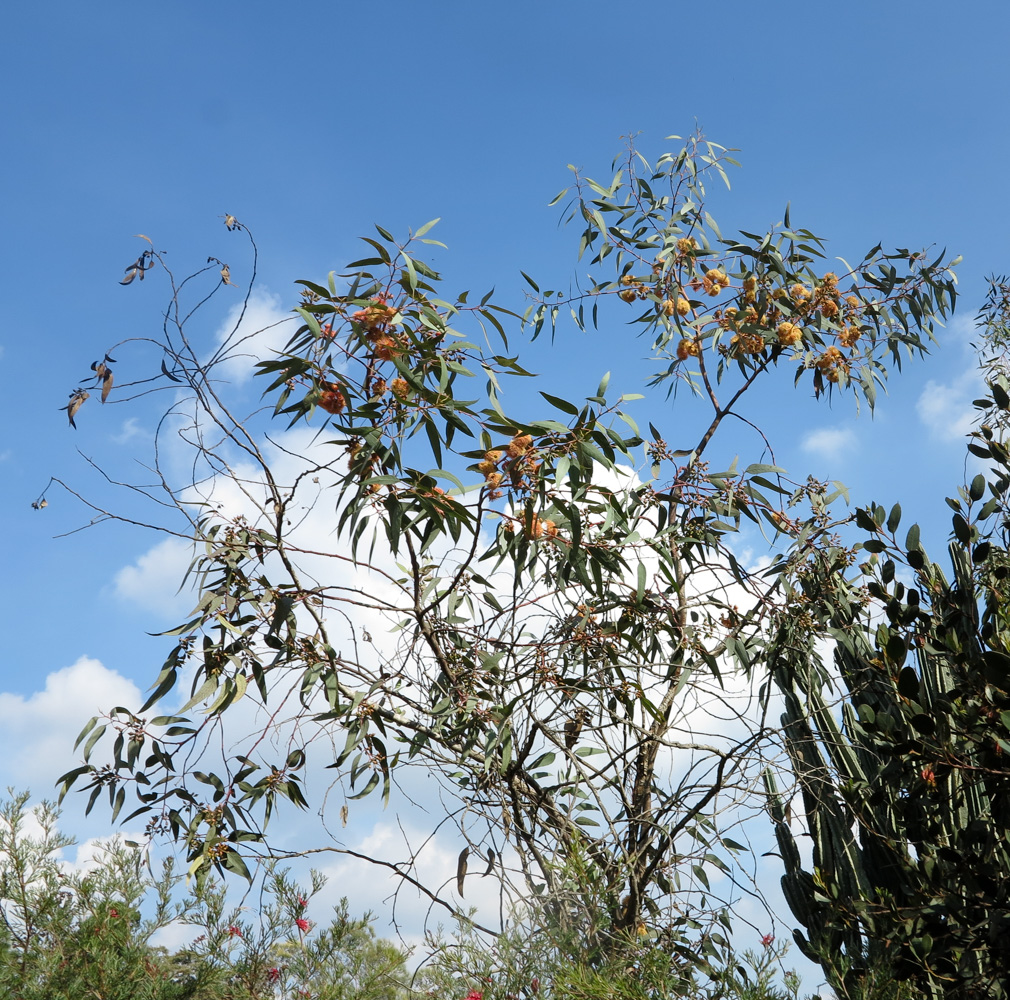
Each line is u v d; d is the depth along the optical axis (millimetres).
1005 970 2531
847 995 2516
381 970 2463
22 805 2521
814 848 3375
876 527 3186
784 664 3391
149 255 2582
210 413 2617
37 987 2285
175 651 2795
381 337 2492
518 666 3135
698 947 2836
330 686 2869
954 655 2807
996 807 2789
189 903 2525
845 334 3820
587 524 2822
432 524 2555
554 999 2064
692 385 4250
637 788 3373
